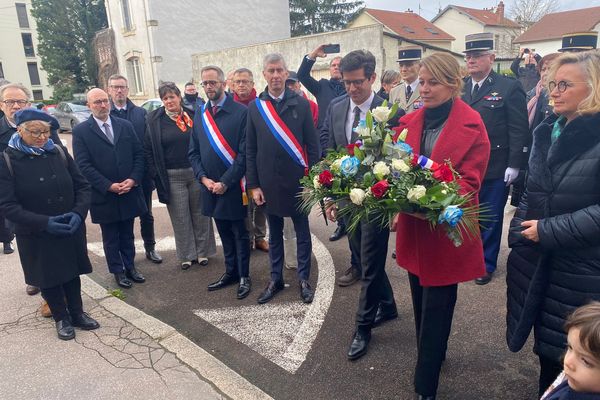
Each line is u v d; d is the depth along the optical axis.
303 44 15.23
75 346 3.25
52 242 3.21
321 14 33.09
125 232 4.43
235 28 22.89
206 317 3.72
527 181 2.19
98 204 4.15
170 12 20.89
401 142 2.26
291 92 3.74
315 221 6.28
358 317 3.06
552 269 2.01
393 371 2.88
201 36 21.92
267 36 24.05
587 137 1.88
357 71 3.18
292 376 2.90
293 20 32.81
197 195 4.70
